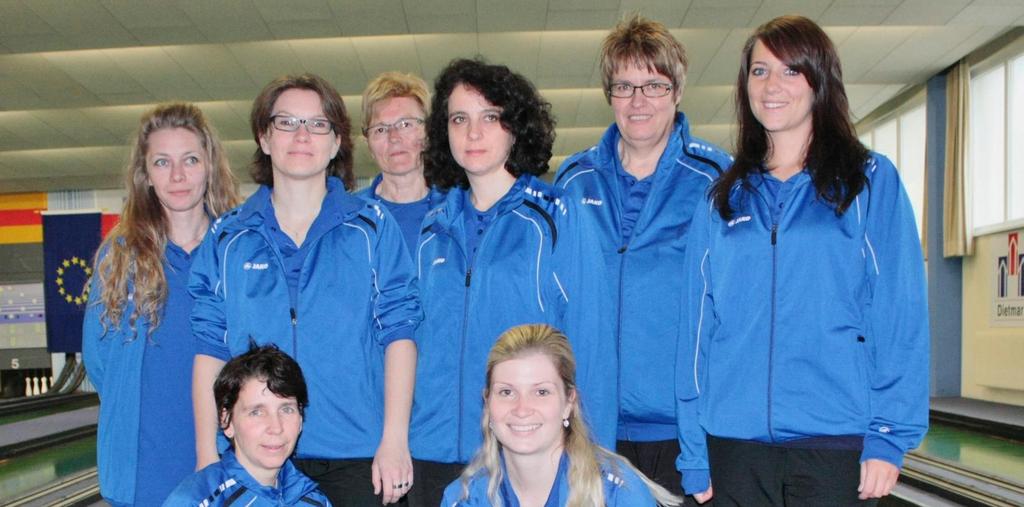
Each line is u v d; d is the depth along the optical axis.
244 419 1.89
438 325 2.01
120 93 8.81
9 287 12.84
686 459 1.87
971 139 8.71
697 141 2.21
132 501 2.11
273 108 1.94
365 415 1.94
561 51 8.07
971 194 8.72
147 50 7.76
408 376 1.95
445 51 8.00
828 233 1.73
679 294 2.06
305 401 1.92
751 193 1.83
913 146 10.13
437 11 6.84
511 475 1.84
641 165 2.24
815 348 1.72
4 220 13.73
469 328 1.96
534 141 2.03
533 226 1.97
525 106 2.00
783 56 1.76
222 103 9.62
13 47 7.28
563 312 1.97
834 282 1.72
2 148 10.88
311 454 1.95
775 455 1.75
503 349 1.76
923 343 1.67
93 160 11.75
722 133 11.76
